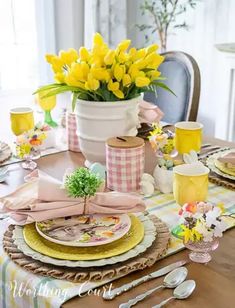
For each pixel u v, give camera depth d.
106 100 1.35
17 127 1.58
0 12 2.86
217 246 0.94
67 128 1.59
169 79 2.15
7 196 1.08
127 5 3.39
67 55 1.36
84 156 1.48
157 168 1.29
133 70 1.31
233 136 2.75
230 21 2.94
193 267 0.90
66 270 0.87
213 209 0.91
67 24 3.13
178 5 3.17
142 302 0.79
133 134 1.42
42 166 1.46
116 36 3.24
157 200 1.22
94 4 3.03
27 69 3.04
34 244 0.94
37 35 3.01
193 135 1.36
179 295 0.81
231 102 2.70
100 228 0.98
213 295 0.81
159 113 1.74
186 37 3.22
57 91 1.35
